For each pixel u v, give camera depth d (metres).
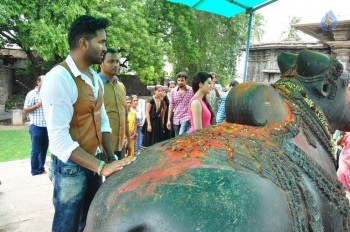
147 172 0.91
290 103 1.23
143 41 19.19
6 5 13.04
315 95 1.30
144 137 6.88
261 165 0.91
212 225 0.73
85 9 15.77
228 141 0.98
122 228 0.79
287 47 12.33
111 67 3.65
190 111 4.12
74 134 2.23
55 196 2.33
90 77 2.32
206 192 0.78
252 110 1.06
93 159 1.94
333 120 1.37
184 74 6.23
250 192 0.80
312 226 0.94
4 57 20.67
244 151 0.95
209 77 4.19
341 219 1.15
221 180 0.81
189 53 23.45
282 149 1.02
